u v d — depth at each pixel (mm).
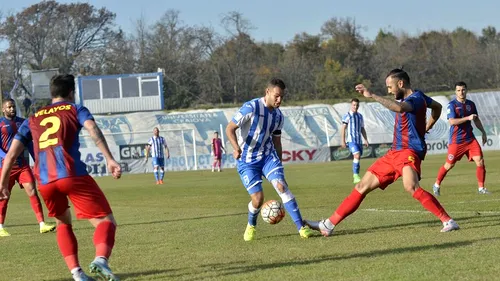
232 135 11742
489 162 37812
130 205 21531
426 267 8422
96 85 65812
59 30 83000
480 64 78438
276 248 10773
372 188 11617
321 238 11641
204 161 52406
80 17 83812
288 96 73125
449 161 19109
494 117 57062
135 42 81000
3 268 10211
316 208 17375
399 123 11539
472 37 90188
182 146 54438
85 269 9844
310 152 52750
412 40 86938
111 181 38312
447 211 14727
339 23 85188
